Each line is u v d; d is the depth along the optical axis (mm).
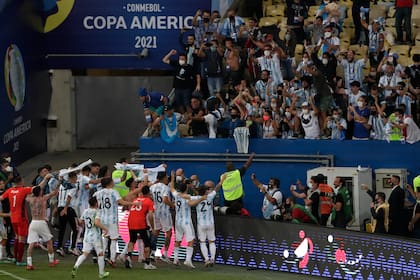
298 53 90562
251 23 89562
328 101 83062
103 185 68062
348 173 77750
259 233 69562
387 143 80750
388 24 93000
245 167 76188
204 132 85500
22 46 93375
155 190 70438
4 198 69438
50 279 64375
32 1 95250
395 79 82938
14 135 92000
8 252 71688
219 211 74062
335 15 90312
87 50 97688
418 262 61250
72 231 72312
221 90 87688
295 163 82438
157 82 101062
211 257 69625
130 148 100750
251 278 65625
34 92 96312
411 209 71875
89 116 100500
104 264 68125
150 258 69438
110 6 97062
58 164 93750
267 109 83500
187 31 95438
